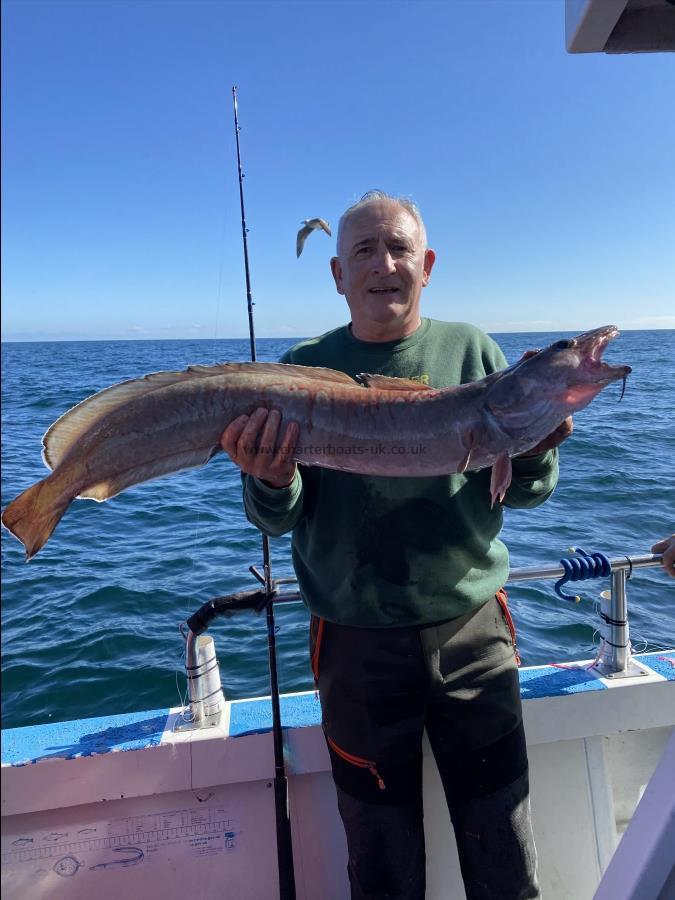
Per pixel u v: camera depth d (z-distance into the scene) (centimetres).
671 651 303
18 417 1705
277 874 245
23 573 657
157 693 437
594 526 732
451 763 217
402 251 233
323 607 227
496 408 232
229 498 979
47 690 444
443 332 255
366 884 209
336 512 230
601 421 1579
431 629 219
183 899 240
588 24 162
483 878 208
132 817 243
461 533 226
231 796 249
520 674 282
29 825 237
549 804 262
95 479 231
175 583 619
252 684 449
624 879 150
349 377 246
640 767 279
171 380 238
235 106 317
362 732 216
